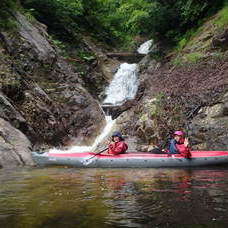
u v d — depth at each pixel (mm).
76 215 4000
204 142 9961
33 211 4188
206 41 14695
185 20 16578
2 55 13406
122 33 25344
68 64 17203
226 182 6148
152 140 11031
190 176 6980
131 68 19078
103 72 19562
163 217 3904
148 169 8227
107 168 8523
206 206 4344
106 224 3680
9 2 15789
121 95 18469
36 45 15312
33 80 13836
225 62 12664
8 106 11359
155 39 18891
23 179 6680
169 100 11750
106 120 15195
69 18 20609
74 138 13680
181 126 10758
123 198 4836
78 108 14461
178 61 14711
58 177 6949
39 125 12570
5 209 4289
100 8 24094
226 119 10000
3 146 9492
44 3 18578
